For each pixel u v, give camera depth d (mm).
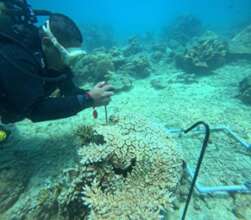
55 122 1314
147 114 1429
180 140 1077
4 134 938
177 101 1650
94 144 691
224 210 695
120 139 696
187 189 768
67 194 632
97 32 5516
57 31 662
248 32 3221
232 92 1789
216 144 1035
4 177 820
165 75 2459
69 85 970
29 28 684
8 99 673
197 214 683
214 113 1398
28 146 1043
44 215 675
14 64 606
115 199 583
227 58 2672
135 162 692
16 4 680
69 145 1028
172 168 680
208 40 2617
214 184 790
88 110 1507
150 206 565
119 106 1591
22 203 738
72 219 629
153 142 725
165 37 5414
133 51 3477
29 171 868
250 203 714
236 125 1228
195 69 2396
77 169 708
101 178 642
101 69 2262
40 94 683
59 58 723
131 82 2113
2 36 627
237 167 876
